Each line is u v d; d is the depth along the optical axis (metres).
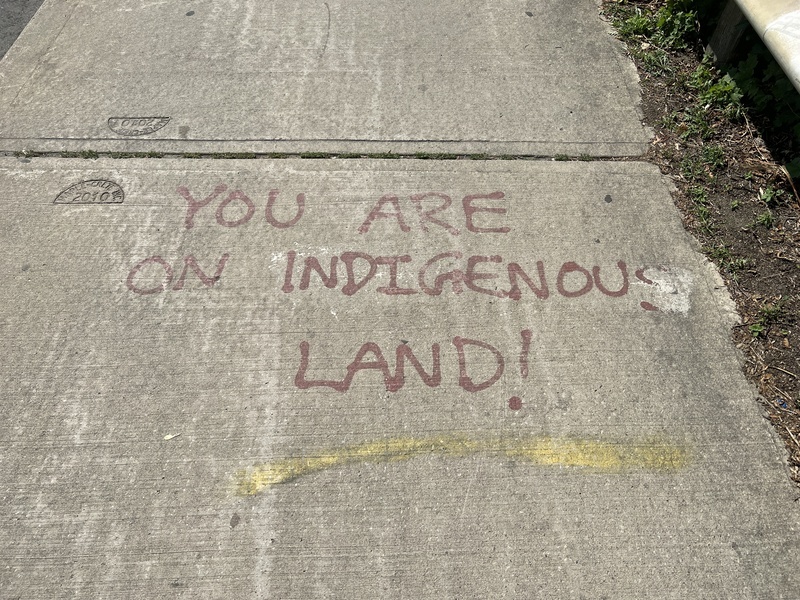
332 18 1.73
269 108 1.51
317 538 1.00
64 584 0.96
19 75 1.58
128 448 1.07
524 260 1.28
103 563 0.98
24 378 1.13
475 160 1.43
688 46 1.66
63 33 1.68
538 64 1.62
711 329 1.21
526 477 1.05
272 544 1.00
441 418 1.10
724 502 1.04
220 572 0.97
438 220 1.33
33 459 1.06
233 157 1.42
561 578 0.98
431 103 1.53
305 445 1.08
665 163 1.43
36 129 1.47
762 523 1.02
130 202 1.35
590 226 1.33
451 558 0.99
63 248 1.29
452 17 1.73
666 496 1.04
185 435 1.08
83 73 1.58
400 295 1.24
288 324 1.20
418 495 1.04
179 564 0.98
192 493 1.03
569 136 1.47
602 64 1.62
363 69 1.60
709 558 0.99
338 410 1.11
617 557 0.99
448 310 1.22
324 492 1.04
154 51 1.64
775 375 1.16
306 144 1.45
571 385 1.14
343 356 1.17
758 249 1.30
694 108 1.52
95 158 1.42
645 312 1.22
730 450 1.08
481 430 1.09
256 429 1.09
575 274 1.27
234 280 1.25
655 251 1.30
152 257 1.28
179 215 1.33
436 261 1.28
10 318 1.20
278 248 1.29
